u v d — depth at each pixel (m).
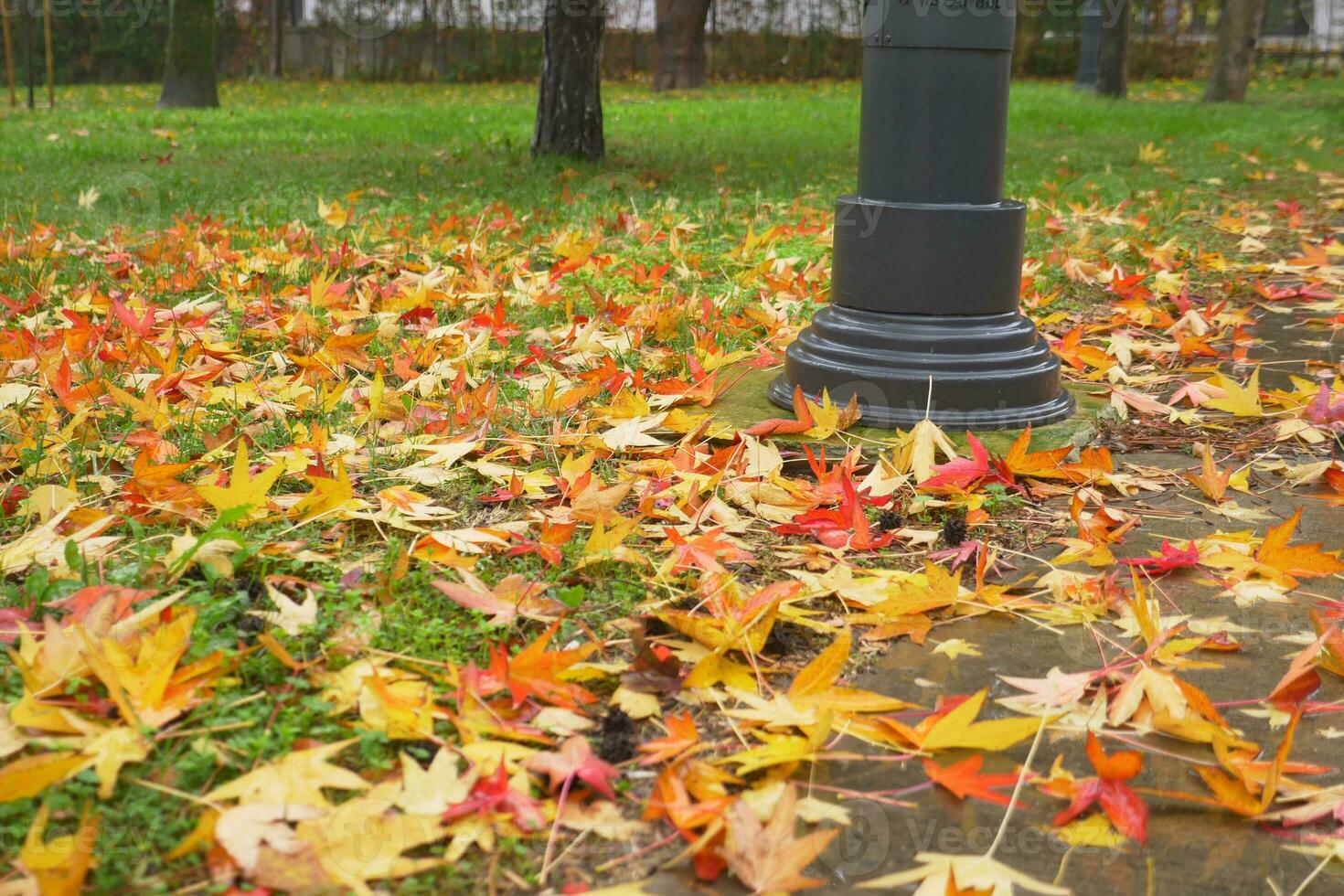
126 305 4.52
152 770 1.77
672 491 2.87
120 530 2.64
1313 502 3.06
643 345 4.36
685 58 23.95
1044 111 15.45
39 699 1.87
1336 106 16.28
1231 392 3.55
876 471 2.98
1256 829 1.78
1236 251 6.28
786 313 4.64
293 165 9.23
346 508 2.67
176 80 15.92
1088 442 3.39
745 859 1.59
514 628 2.25
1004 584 2.57
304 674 2.05
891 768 1.90
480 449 3.18
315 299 4.51
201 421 3.39
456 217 6.39
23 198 7.41
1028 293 5.07
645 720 2.00
